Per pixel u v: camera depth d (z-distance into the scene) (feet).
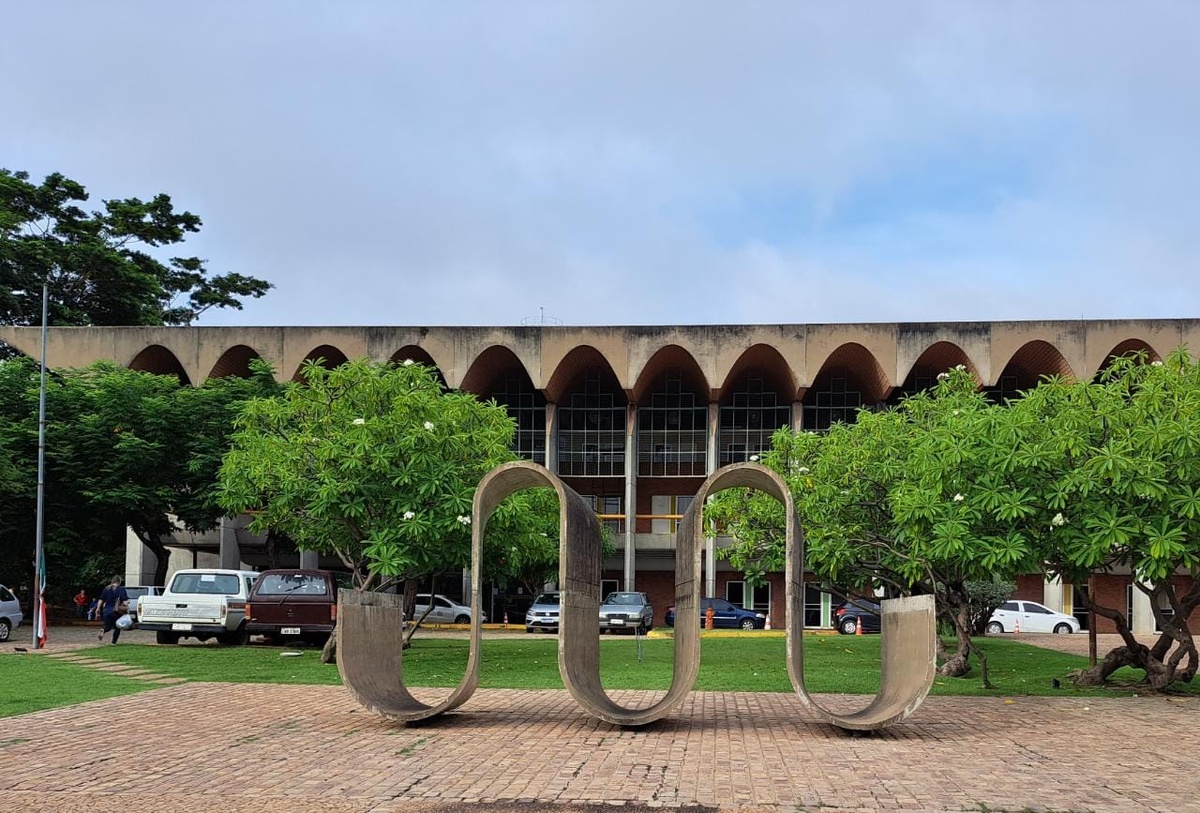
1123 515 51.67
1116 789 28.78
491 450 70.64
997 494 52.31
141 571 157.69
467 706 46.01
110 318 193.36
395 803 26.68
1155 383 56.03
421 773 30.42
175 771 30.71
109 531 127.34
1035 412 57.82
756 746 35.58
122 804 26.53
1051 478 53.31
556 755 33.50
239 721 40.98
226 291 213.66
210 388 130.41
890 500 62.39
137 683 54.80
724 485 43.55
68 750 34.27
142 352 154.71
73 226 188.55
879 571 75.05
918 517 54.85
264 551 162.91
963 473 54.29
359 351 151.84
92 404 124.98
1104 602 157.28
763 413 168.04
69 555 127.65
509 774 30.32
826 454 72.38
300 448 69.67
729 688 56.18
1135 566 53.36
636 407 161.17
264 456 71.61
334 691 51.65
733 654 82.64
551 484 39.55
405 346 152.87
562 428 171.63
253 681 56.65
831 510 69.15
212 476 122.31
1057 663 75.51
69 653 75.51
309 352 152.56
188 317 210.59
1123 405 55.98
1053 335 143.74
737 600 167.43
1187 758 33.94
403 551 63.52
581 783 29.12
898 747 35.60
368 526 67.26
